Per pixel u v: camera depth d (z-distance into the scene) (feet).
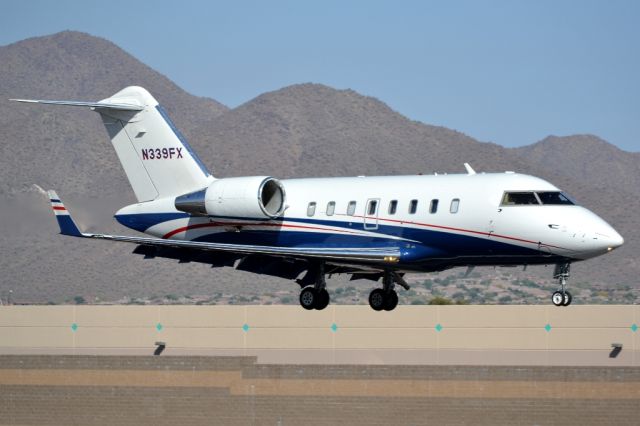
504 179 351.46
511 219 343.05
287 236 383.86
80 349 440.86
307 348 418.92
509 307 412.16
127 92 413.18
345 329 418.10
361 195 372.99
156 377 384.27
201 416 379.35
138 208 411.75
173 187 407.44
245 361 378.53
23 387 392.47
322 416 371.97
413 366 368.89
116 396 386.11
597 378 362.94
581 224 337.11
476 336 412.16
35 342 444.14
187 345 430.61
